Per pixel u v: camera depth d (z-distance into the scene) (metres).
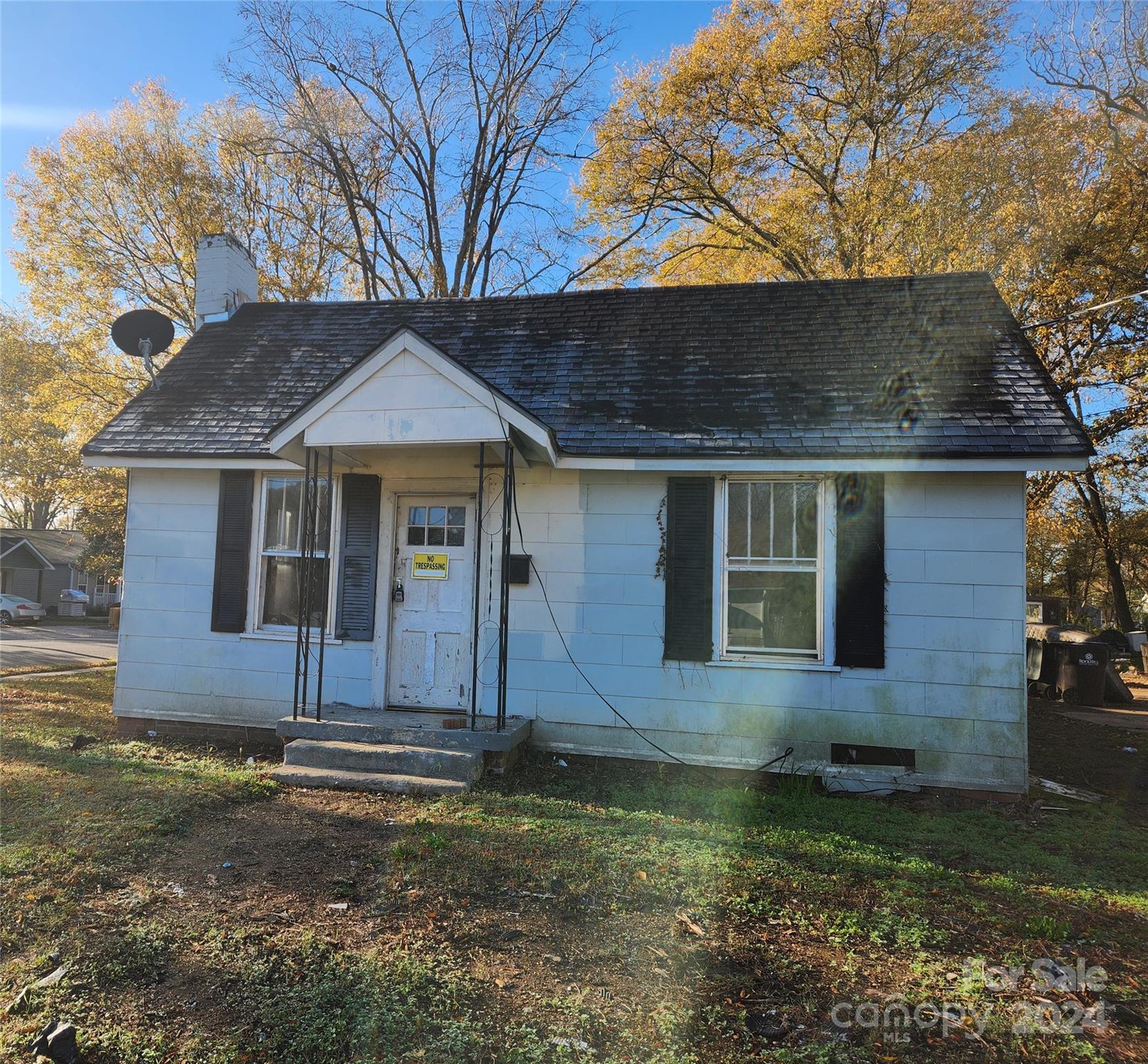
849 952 3.46
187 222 18.59
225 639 7.76
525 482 7.22
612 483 7.02
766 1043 2.76
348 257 21.59
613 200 21.48
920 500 6.39
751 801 5.89
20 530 42.34
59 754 6.77
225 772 6.25
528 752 7.00
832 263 20.19
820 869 4.45
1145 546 22.56
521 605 7.16
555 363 8.02
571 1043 2.72
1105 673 12.59
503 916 3.71
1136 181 15.69
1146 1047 2.81
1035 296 16.17
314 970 3.18
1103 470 20.25
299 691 7.59
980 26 17.64
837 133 20.30
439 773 6.07
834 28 18.61
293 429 6.52
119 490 20.77
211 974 3.15
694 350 7.91
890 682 6.37
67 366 19.30
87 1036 2.74
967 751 6.22
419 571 7.55
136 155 18.16
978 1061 2.68
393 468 7.58
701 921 3.70
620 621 6.93
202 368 8.86
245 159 20.12
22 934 3.47
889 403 6.71
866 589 6.43
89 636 25.84
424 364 6.29
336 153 21.22
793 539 6.70
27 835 4.63
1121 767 7.71
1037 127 16.39
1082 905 4.11
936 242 16.52
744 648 6.77
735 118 20.19
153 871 4.22
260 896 3.91
